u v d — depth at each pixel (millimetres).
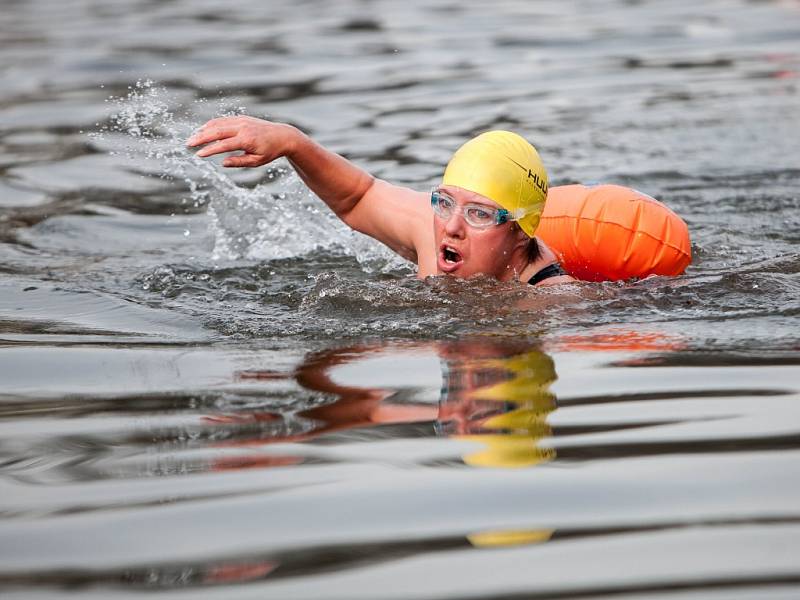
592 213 18938
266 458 11484
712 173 27453
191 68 40969
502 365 14344
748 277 18375
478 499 10438
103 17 54594
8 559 9430
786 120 32688
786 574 8945
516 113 34219
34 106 35969
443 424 12258
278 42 46594
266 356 15016
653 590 8734
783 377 13594
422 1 58719
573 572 9039
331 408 12852
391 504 10352
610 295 17406
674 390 13258
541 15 53156
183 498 10570
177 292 18875
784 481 10695
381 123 32938
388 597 8648
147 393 13625
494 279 17797
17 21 53906
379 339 15641
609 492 10531
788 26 48375
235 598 8680
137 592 8789
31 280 19922
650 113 34062
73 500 10594
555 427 12156
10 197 26766
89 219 24781
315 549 9492
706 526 9820
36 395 13750
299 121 33031
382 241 19781
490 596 8648
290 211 24250
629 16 52156
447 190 17438
